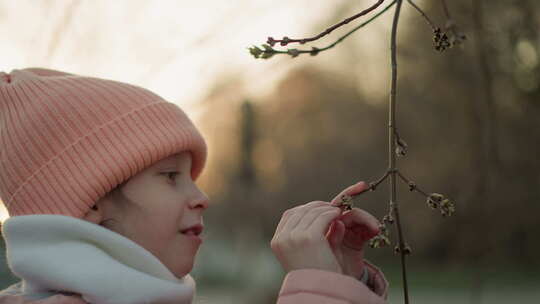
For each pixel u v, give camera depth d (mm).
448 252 4938
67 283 1727
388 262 17797
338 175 19625
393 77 1675
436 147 8141
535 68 4555
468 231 4508
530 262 5012
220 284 9586
